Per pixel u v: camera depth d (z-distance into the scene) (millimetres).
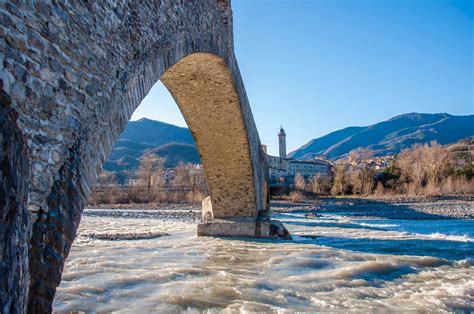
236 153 19625
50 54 5258
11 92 4508
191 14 11320
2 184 3566
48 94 5203
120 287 9992
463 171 65438
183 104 17000
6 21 4469
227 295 9367
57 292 9242
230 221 21156
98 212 45812
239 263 13492
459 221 33375
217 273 11812
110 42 6965
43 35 5113
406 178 67500
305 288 10086
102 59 6676
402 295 9508
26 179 4152
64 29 5586
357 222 32438
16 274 3715
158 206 59062
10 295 3568
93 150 6289
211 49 12992
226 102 16641
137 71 7969
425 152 67938
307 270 12375
